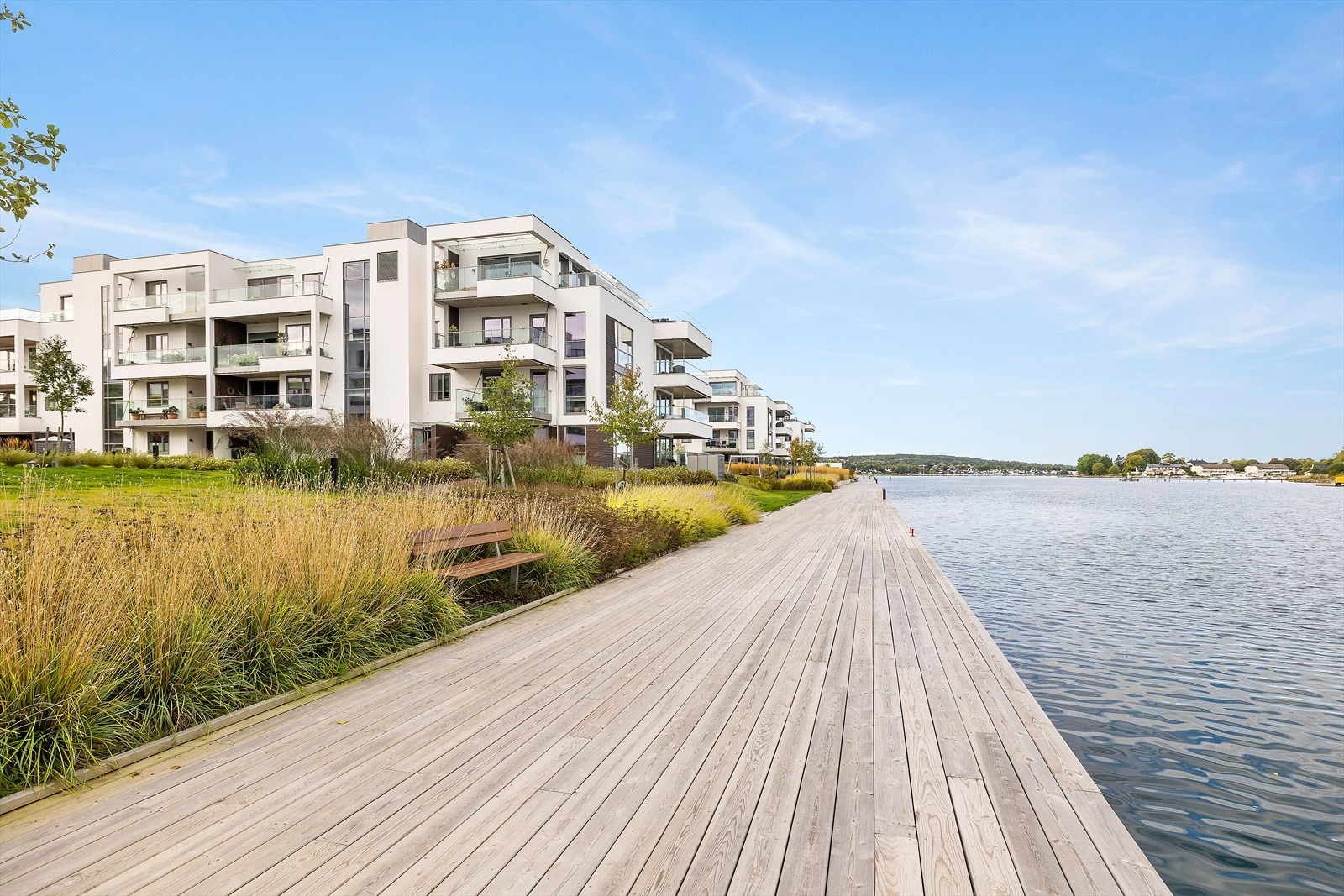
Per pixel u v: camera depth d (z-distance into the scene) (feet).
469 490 35.37
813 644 17.80
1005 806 9.19
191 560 14.40
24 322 116.57
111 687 10.79
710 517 45.91
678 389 118.83
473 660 16.08
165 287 104.94
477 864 7.66
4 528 18.25
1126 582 41.83
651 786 9.66
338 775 9.92
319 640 14.66
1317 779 14.35
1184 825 12.26
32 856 7.75
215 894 7.06
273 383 101.96
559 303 94.84
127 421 101.55
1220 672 22.86
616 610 21.75
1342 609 34.24
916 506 113.19
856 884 7.36
